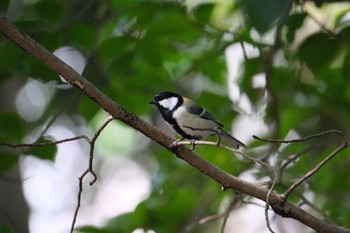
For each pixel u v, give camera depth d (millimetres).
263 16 5523
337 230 6566
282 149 11539
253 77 11555
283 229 11750
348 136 12398
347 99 11719
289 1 5691
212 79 12617
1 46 9336
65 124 15750
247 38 10602
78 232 9477
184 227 11133
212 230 15555
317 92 11688
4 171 9508
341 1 8625
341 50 9125
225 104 12500
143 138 17031
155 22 10383
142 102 11430
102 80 11109
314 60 8945
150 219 11039
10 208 13391
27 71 9320
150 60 10867
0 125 9570
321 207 11180
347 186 11430
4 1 8969
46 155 9367
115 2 10531
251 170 11133
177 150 6781
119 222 10727
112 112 6566
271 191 6355
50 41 9156
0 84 9812
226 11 11430
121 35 10328
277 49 10242
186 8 10500
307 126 12477
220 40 11312
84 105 10984
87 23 9844
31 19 9289
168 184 12023
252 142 11328
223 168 11906
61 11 9258
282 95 12586
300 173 11180
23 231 13500
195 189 12250
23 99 16328
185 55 12391
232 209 9047
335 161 11492
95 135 6520
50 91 16125
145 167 19203
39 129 13234
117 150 15805
